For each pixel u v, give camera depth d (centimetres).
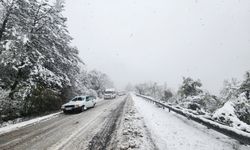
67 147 725
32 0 1795
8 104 1363
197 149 664
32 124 1178
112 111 1689
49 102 1752
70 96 2534
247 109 1112
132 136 839
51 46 2052
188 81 2306
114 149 695
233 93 1305
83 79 4059
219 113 947
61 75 2158
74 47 2486
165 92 3766
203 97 2064
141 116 1344
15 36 1540
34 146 743
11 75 1738
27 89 1540
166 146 701
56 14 1938
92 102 2108
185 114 1190
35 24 1867
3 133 952
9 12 1628
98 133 916
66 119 1348
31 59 1767
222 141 752
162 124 1080
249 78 1252
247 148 656
